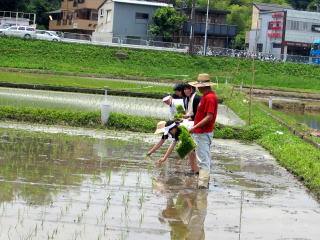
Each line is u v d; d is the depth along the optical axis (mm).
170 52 61219
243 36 89062
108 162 12742
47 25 86438
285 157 14469
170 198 9852
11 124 17969
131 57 58156
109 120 18922
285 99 44688
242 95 38750
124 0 70062
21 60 51500
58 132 17094
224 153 15766
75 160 12625
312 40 78062
